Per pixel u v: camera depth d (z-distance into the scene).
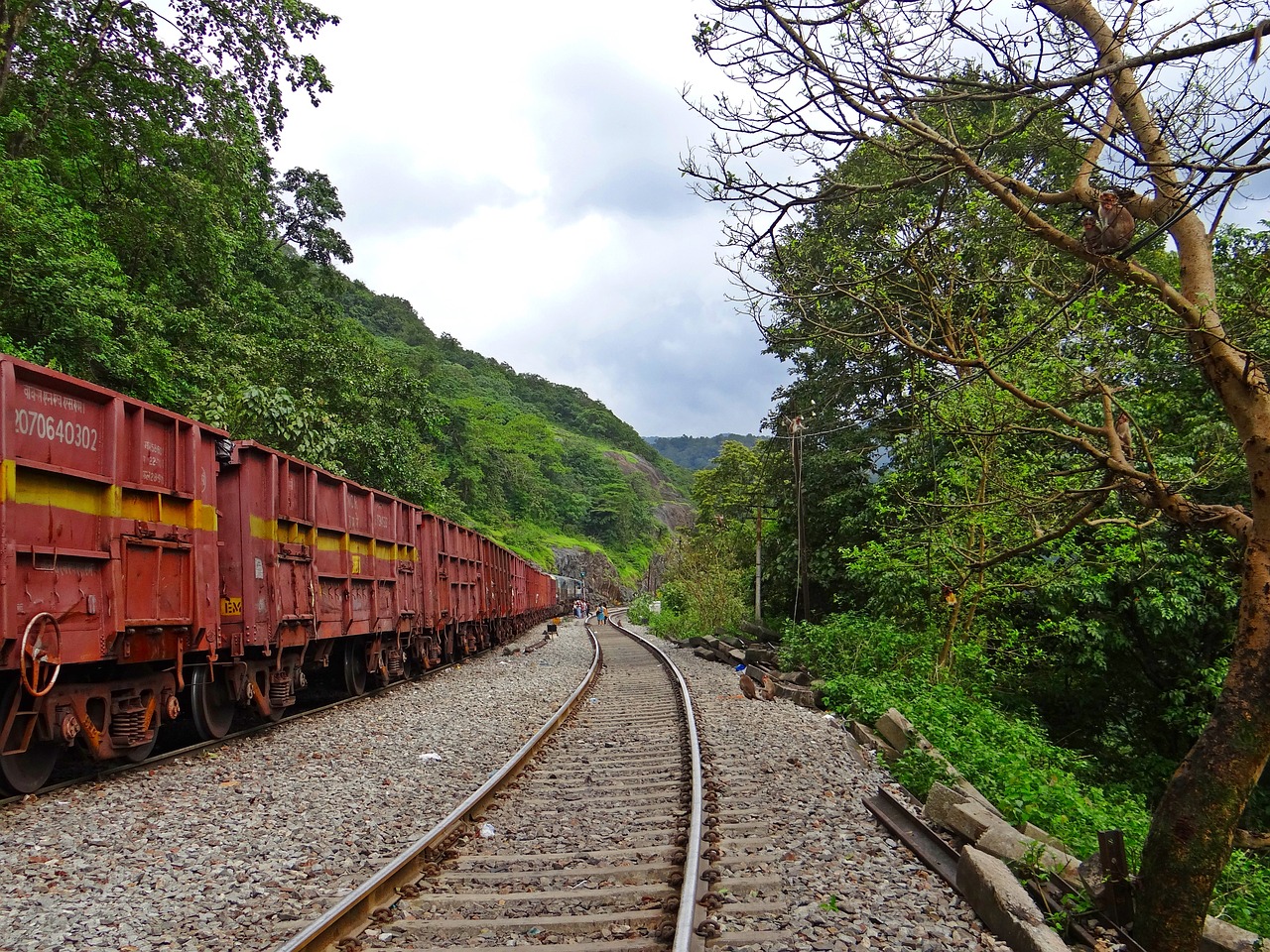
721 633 27.73
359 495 14.86
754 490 32.19
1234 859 8.18
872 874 5.47
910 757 8.75
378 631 15.46
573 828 6.65
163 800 7.47
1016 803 7.93
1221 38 3.91
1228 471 9.62
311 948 4.17
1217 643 15.52
